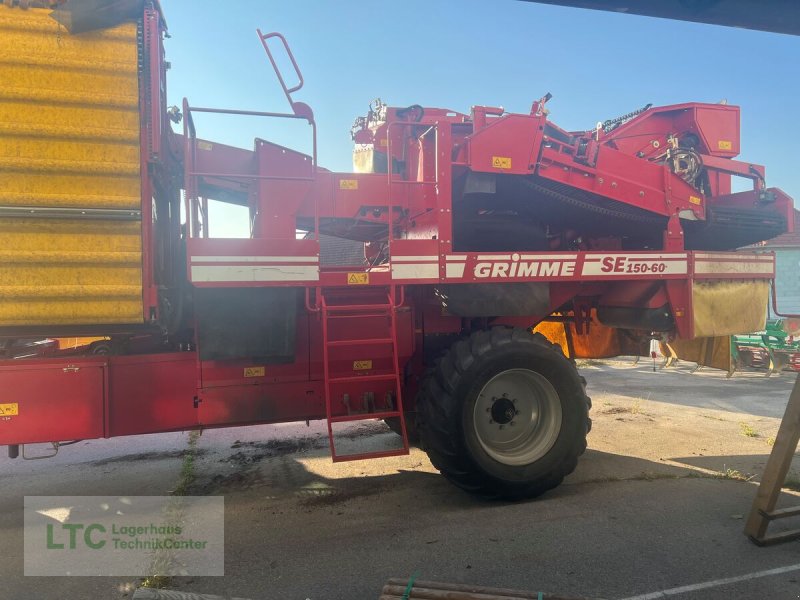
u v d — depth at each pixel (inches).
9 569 116.7
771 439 214.1
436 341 170.7
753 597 100.7
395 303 155.6
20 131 120.4
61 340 164.9
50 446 216.2
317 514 143.6
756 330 194.7
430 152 167.0
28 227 121.8
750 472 173.8
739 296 189.9
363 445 215.2
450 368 149.4
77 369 134.7
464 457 146.3
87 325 127.8
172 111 152.6
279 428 244.7
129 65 126.0
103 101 124.8
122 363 139.5
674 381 362.9
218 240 135.6
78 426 135.0
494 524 134.3
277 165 156.4
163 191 142.9
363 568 112.7
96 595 106.0
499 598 92.4
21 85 120.4
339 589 104.8
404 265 149.9
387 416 146.9
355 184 176.6
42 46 121.4
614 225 196.9
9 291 121.2
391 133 196.7
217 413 148.5
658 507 143.4
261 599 101.7
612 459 189.0
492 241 180.1
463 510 144.9
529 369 153.3
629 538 124.7
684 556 116.0
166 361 143.6
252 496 158.4
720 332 184.1
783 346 379.6
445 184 154.2
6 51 119.5
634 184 181.3
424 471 180.2
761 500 121.2
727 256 185.0
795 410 119.2
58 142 122.5
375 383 162.9
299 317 155.3
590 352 238.5
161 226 140.1
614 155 181.5
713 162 215.9
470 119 178.5
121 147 126.2
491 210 194.2
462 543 123.4
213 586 106.5
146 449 212.8
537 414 160.7
